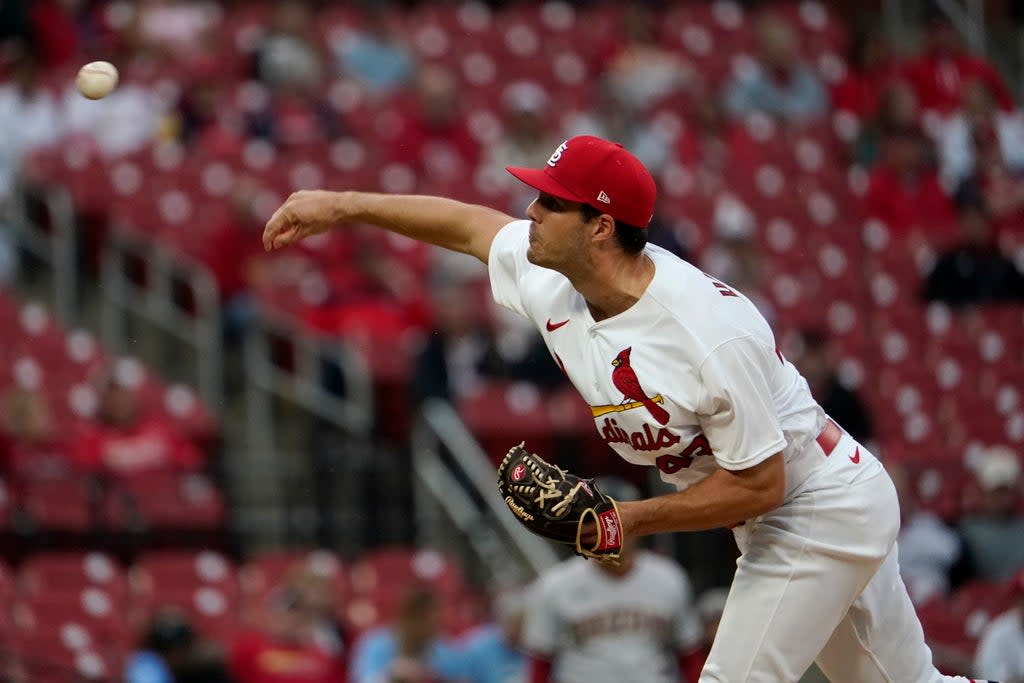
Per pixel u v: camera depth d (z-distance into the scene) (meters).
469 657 30.84
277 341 41.91
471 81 56.56
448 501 38.56
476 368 40.44
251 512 37.91
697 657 27.38
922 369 47.38
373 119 51.69
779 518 15.59
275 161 48.12
